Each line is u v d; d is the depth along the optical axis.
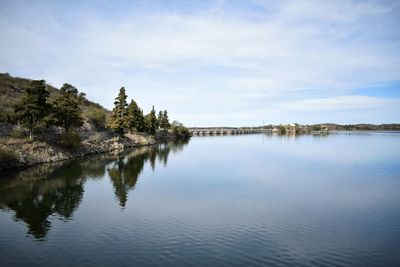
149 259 18.45
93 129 92.44
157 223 24.70
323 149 94.00
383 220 26.38
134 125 106.75
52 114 56.59
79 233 22.34
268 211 28.48
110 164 55.78
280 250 20.17
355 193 35.84
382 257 19.53
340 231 23.75
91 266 17.47
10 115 54.47
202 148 94.75
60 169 48.78
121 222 24.80
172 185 38.78
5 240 20.92
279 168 53.62
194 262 18.19
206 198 32.69
